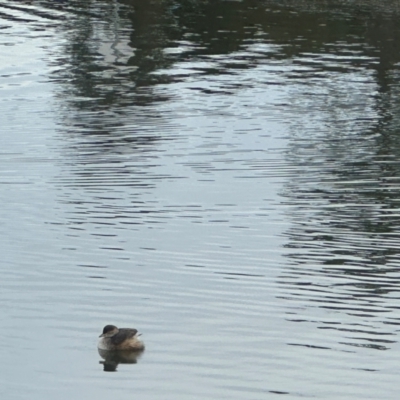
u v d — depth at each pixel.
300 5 36.03
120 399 10.90
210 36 31.42
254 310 13.29
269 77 26.94
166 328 12.70
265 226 16.81
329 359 11.84
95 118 23.19
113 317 13.04
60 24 32.91
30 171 19.61
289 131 22.53
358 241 16.11
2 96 24.88
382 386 11.21
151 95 25.11
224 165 20.17
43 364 11.69
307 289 14.06
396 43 31.14
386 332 12.62
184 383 11.25
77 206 17.69
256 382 11.28
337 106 24.53
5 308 13.30
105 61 28.34
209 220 17.05
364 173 19.81
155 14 34.44
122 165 20.03
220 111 23.91
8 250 15.52
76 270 14.71
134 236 16.23
